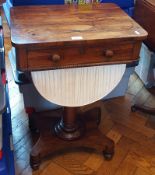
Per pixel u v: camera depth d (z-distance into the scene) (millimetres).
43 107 1501
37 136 1428
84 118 1405
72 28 984
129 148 1386
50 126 1344
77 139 1293
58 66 949
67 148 1310
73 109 1235
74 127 1308
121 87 1679
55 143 1271
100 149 1298
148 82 1791
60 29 972
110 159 1312
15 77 1302
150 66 1722
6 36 2012
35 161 1229
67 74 1028
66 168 1272
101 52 962
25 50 883
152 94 1768
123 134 1470
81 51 938
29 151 1344
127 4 1497
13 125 1487
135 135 1468
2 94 804
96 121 1397
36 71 959
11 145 1116
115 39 935
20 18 1037
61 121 1333
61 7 1168
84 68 1029
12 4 1238
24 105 1497
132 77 1914
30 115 1419
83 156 1336
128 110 1638
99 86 1110
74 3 1294
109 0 1397
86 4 1228
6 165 970
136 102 1697
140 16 1456
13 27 964
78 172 1255
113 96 1715
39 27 977
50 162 1297
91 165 1292
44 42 877
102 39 920
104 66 1052
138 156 1345
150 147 1399
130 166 1293
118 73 1102
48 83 1031
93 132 1333
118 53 986
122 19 1081
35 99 1442
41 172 1248
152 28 1358
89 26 1007
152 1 1388
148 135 1472
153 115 1581
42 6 1163
